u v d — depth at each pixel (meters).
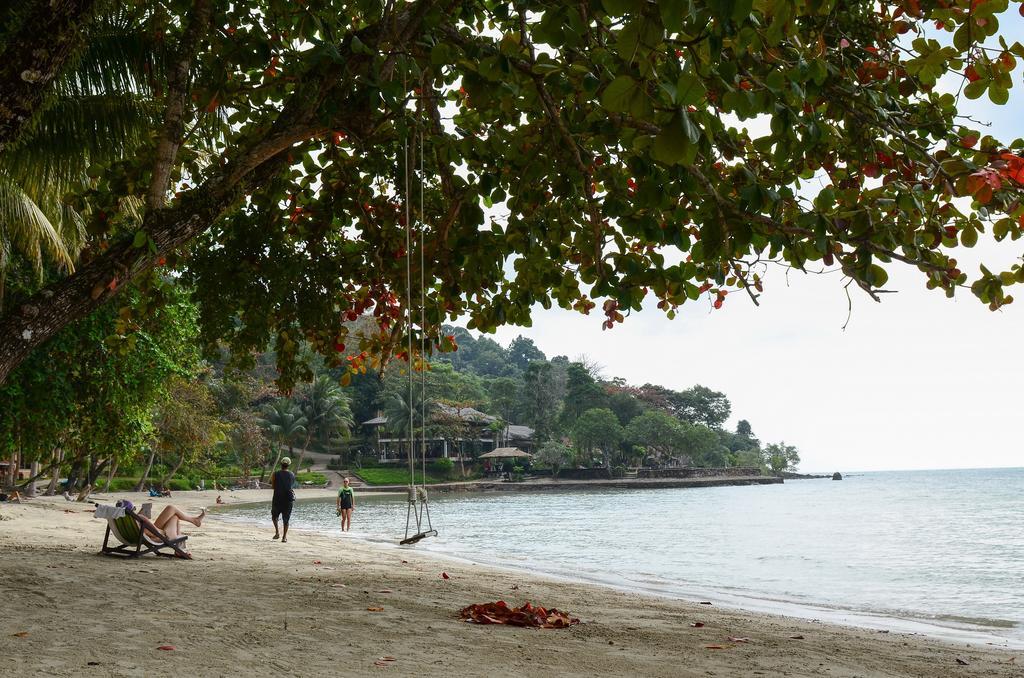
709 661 5.55
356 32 5.95
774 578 16.36
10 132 4.98
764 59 4.37
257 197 8.41
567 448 114.12
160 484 60.16
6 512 19.58
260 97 7.62
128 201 11.62
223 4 6.29
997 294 4.83
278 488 16.47
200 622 5.48
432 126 6.69
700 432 117.12
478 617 6.44
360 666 4.36
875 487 110.94
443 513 46.03
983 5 4.16
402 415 101.56
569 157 5.49
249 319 8.71
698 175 4.48
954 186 4.31
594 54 4.27
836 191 4.84
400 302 8.09
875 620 10.61
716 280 6.17
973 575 17.08
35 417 15.71
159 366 17.45
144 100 10.30
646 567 17.97
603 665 4.99
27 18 5.00
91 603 6.08
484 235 6.42
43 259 14.72
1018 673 5.86
